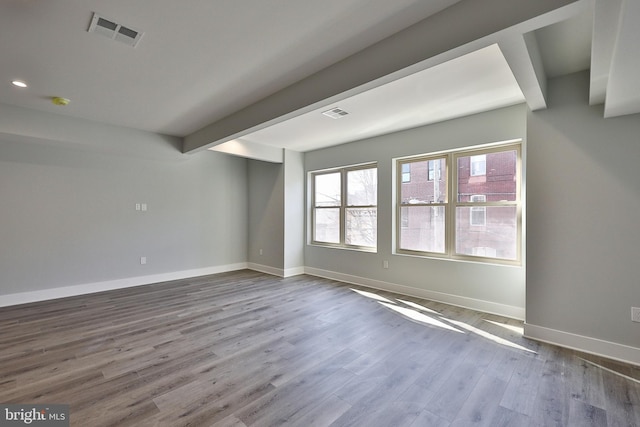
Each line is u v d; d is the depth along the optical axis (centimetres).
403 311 374
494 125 358
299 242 607
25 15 184
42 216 423
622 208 252
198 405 192
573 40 216
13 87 292
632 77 183
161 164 544
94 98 322
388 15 188
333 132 460
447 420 179
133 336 299
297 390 209
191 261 583
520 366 242
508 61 196
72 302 412
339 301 417
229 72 264
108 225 482
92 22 192
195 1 173
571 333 273
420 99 324
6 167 396
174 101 332
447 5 179
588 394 205
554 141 281
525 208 296
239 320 344
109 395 202
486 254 383
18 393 204
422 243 444
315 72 265
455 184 410
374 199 507
